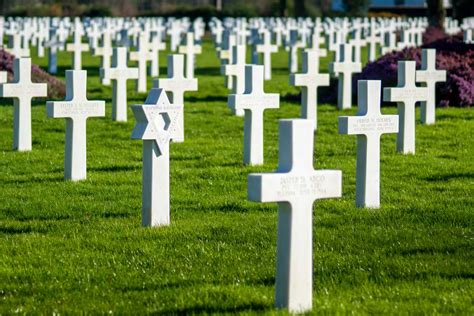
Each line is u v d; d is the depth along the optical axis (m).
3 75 24.88
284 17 90.69
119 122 27.98
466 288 11.76
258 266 12.74
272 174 10.34
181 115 15.21
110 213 16.38
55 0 101.25
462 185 18.78
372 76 32.88
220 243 13.99
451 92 31.47
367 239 14.26
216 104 33.44
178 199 17.44
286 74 47.72
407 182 19.08
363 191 16.67
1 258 13.34
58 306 11.18
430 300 11.30
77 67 43.72
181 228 14.98
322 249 13.70
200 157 22.27
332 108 31.64
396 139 23.45
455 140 24.70
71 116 19.14
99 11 92.50
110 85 39.31
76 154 19.30
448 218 15.66
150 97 15.00
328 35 55.81
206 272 12.52
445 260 13.06
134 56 36.28
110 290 11.84
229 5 100.12
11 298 11.55
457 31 63.62
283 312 10.47
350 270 12.57
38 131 26.34
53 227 15.27
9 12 94.12
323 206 16.69
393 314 10.67
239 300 11.18
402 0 97.75
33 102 32.47
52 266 12.94
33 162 21.61
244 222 15.47
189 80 26.50
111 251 13.70
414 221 15.52
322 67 50.56
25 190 18.31
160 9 100.25
